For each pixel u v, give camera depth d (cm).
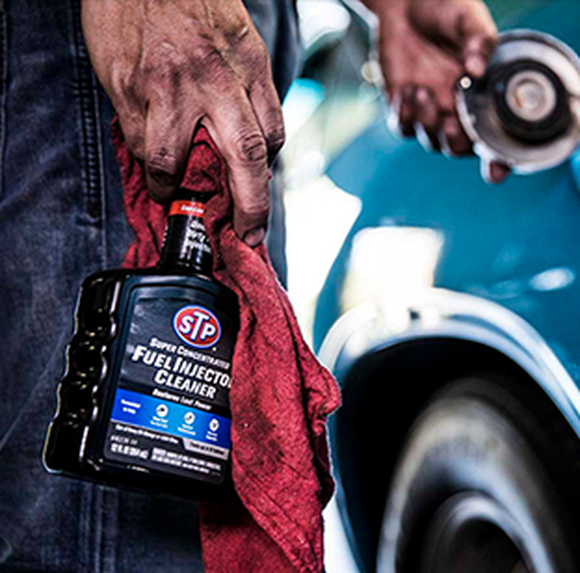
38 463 133
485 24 193
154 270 113
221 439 114
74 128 135
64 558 131
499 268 190
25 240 135
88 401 109
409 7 195
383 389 202
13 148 137
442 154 203
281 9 155
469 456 185
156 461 110
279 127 116
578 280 181
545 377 178
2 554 135
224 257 115
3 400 139
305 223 222
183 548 132
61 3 135
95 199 134
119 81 115
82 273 134
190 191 116
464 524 184
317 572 109
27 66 136
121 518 130
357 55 223
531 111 191
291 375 111
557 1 200
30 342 135
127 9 114
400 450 197
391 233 207
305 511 109
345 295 211
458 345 192
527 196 191
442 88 196
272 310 112
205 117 112
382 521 198
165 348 111
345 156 220
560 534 171
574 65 193
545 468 175
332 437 207
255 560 118
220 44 111
